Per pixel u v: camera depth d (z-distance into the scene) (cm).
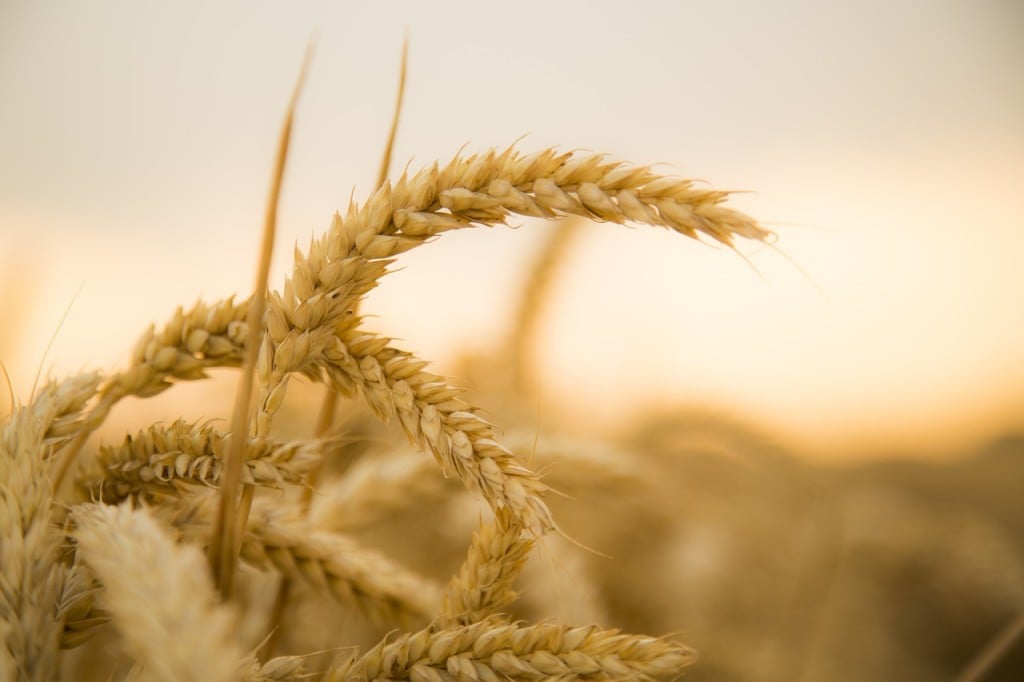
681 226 23
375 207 26
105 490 27
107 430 34
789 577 63
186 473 26
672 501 58
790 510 68
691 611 55
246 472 25
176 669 20
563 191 24
